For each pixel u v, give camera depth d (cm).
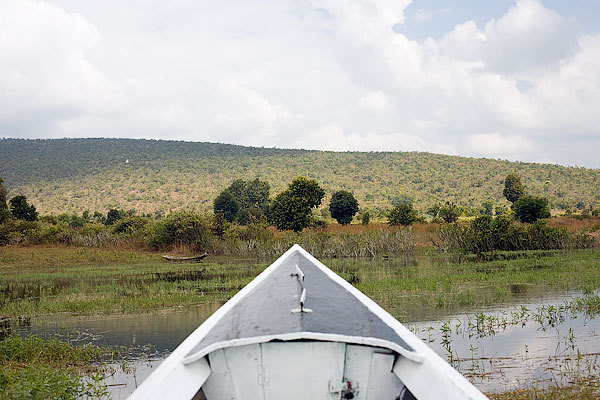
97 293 1422
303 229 4359
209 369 409
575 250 2366
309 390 414
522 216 4328
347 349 408
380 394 421
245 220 6469
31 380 611
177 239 2872
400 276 1590
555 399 584
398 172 14688
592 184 12331
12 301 1355
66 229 3378
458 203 11225
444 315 1028
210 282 1590
